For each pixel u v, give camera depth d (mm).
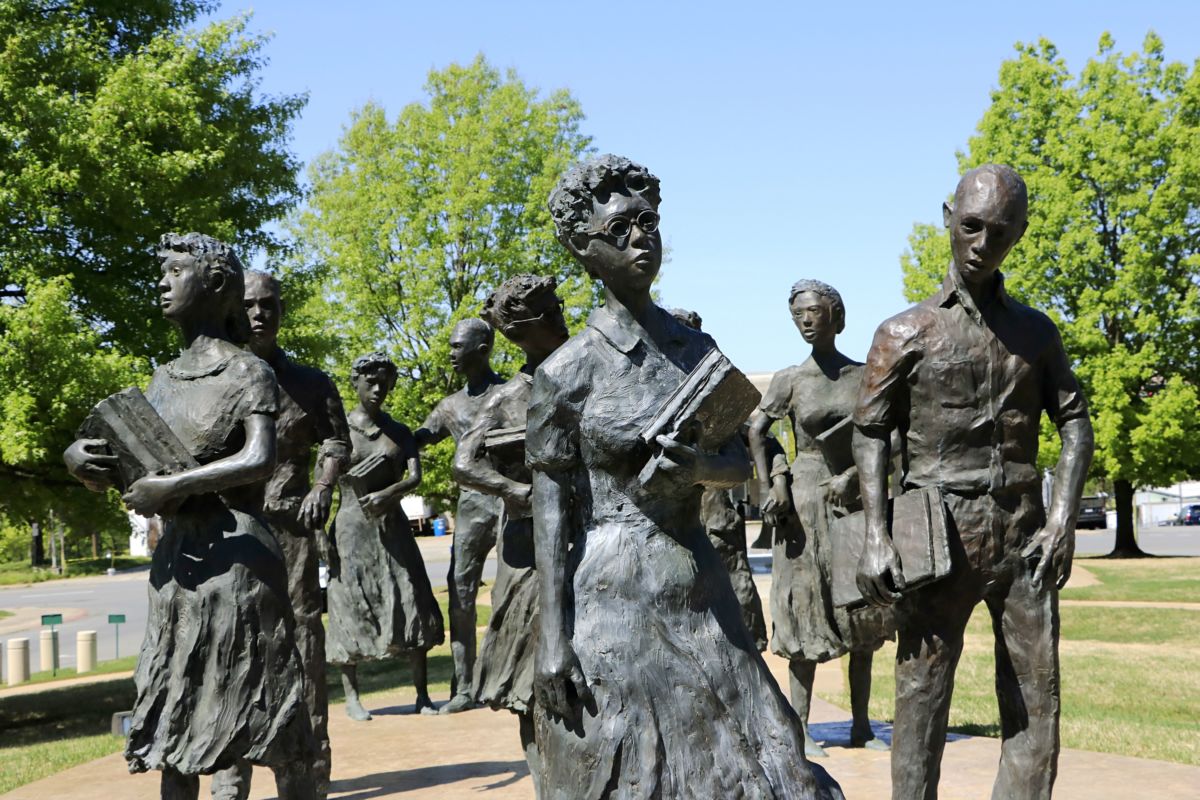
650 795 3609
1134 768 7098
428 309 25641
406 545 10406
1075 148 30891
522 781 7234
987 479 4926
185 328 5051
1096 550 38594
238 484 4734
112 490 14266
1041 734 4922
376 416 10289
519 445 6043
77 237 13875
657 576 3803
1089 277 31250
